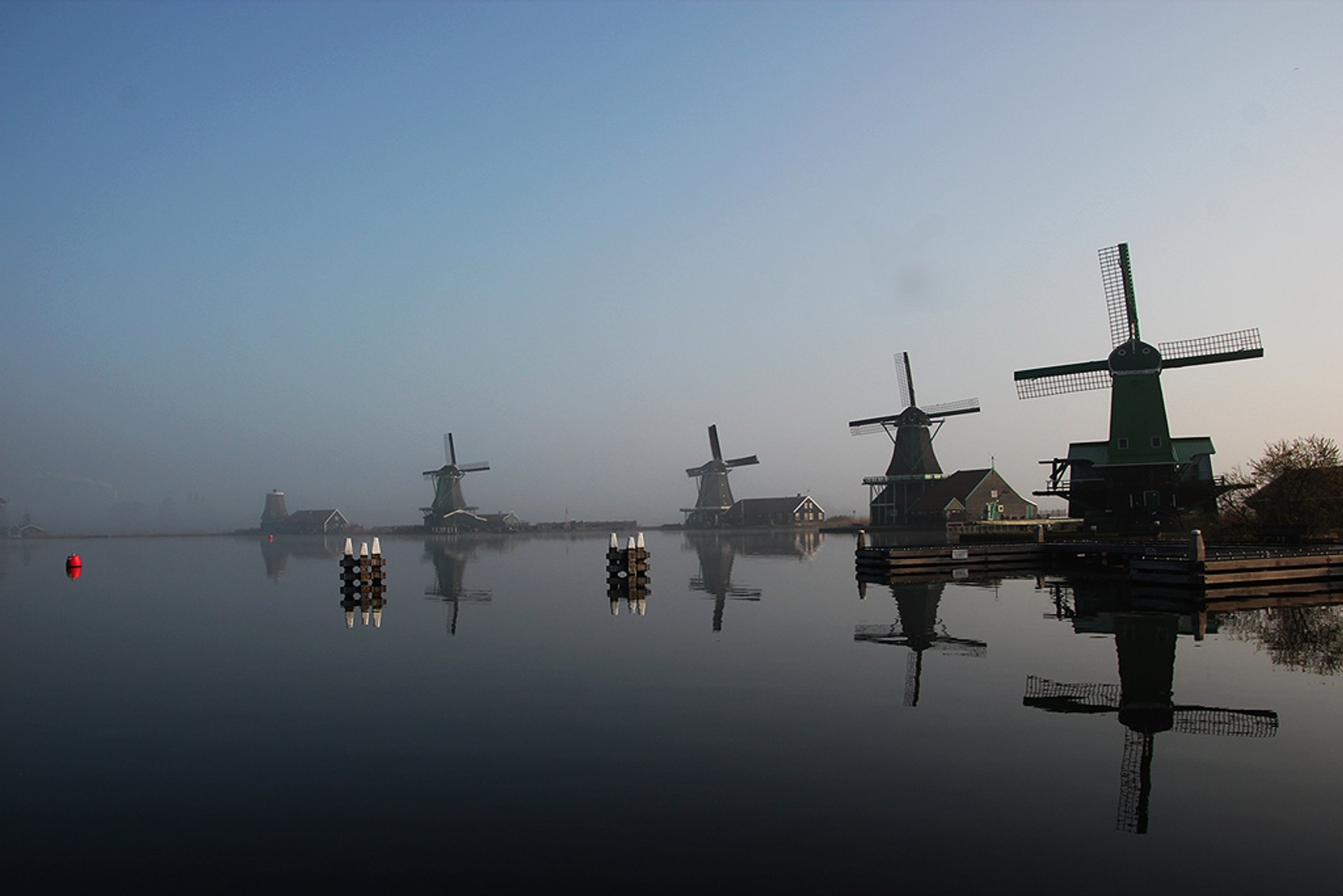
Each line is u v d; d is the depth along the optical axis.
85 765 10.38
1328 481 43.66
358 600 28.83
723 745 10.84
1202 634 18.83
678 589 31.72
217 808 8.91
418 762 10.31
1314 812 8.46
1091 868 7.31
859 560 38.28
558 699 13.42
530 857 7.66
